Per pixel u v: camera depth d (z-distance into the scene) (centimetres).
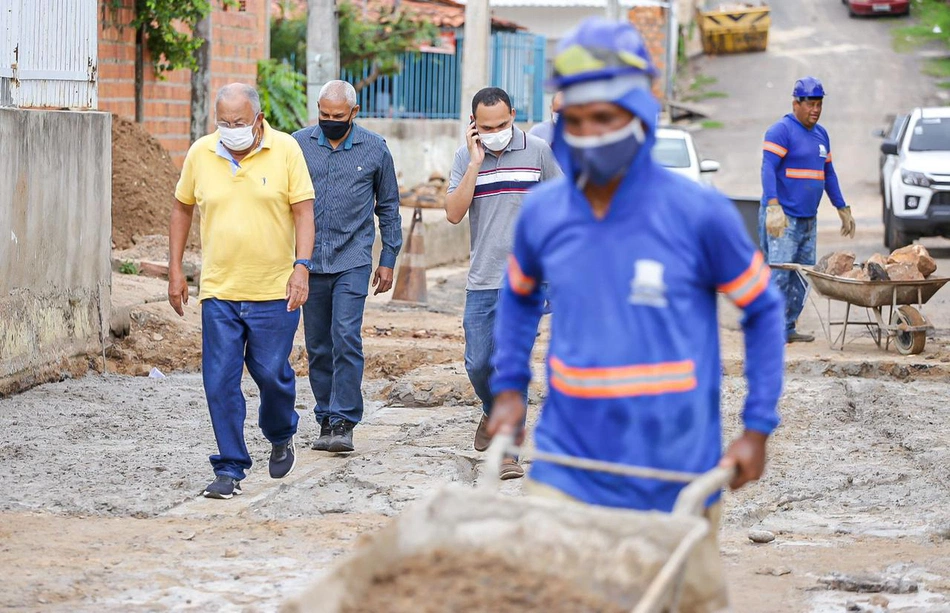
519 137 895
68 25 1273
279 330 838
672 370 412
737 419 1122
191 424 1071
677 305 410
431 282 2109
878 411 1141
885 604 632
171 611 609
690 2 6334
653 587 355
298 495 854
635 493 418
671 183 411
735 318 1723
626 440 416
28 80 1205
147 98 2041
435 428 1083
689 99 5022
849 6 6144
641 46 403
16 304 1153
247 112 804
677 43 5453
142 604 617
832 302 1933
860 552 736
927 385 1290
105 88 1903
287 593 639
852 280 1420
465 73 2050
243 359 844
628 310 410
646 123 402
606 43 395
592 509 400
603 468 410
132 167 1847
